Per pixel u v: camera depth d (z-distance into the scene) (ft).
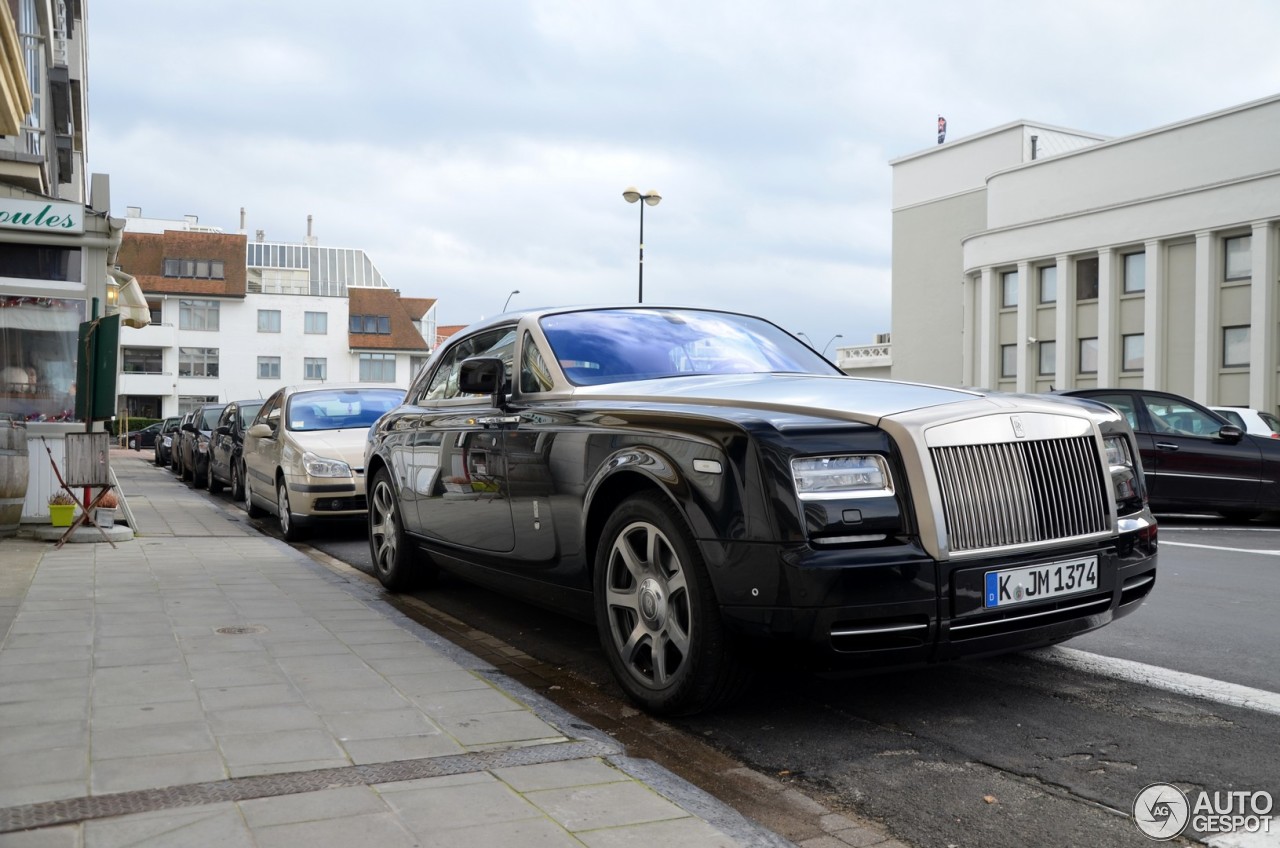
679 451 12.60
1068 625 12.60
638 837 8.89
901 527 11.66
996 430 12.19
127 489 60.85
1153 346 123.03
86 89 102.01
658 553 13.01
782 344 18.53
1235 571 25.75
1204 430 40.81
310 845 8.60
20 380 32.07
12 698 13.05
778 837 9.09
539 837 8.85
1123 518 13.43
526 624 19.81
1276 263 111.45
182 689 13.57
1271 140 117.19
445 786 10.04
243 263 252.21
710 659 12.23
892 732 12.66
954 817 10.06
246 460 42.91
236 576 23.94
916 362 185.37
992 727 12.78
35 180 32.14
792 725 12.99
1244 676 14.99
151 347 244.22
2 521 30.68
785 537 11.31
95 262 32.60
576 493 14.61
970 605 11.64
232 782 10.09
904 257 187.62
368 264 294.66
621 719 13.39
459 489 18.56
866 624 11.26
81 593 21.21
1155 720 12.96
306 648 16.12
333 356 256.52
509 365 17.69
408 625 18.16
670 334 17.60
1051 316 138.00
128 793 9.76
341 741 11.43
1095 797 10.49
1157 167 128.67
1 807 9.38
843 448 11.68
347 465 33.27
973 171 175.11
